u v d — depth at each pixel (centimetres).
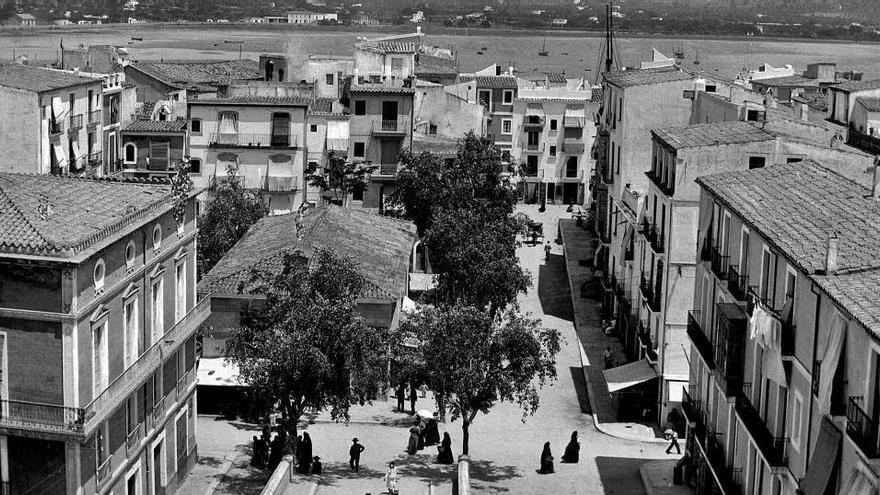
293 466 6397
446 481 6397
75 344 4859
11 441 4956
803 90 14312
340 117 12100
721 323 5612
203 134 11931
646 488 6438
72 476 4928
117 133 12125
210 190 11681
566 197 16125
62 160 10894
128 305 5472
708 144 7338
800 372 4622
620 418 7781
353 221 9588
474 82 15838
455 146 12725
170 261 6012
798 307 4675
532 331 6631
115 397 5156
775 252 4962
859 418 3909
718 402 5978
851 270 4366
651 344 7931
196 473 6481
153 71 15275
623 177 9938
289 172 11962
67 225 5112
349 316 6319
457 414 6500
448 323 6394
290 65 15625
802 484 4384
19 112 10506
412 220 10981
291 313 6275
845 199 5328
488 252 8962
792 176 5944
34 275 4822
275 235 8781
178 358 6216
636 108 9888
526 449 7175
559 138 15950
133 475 5572
